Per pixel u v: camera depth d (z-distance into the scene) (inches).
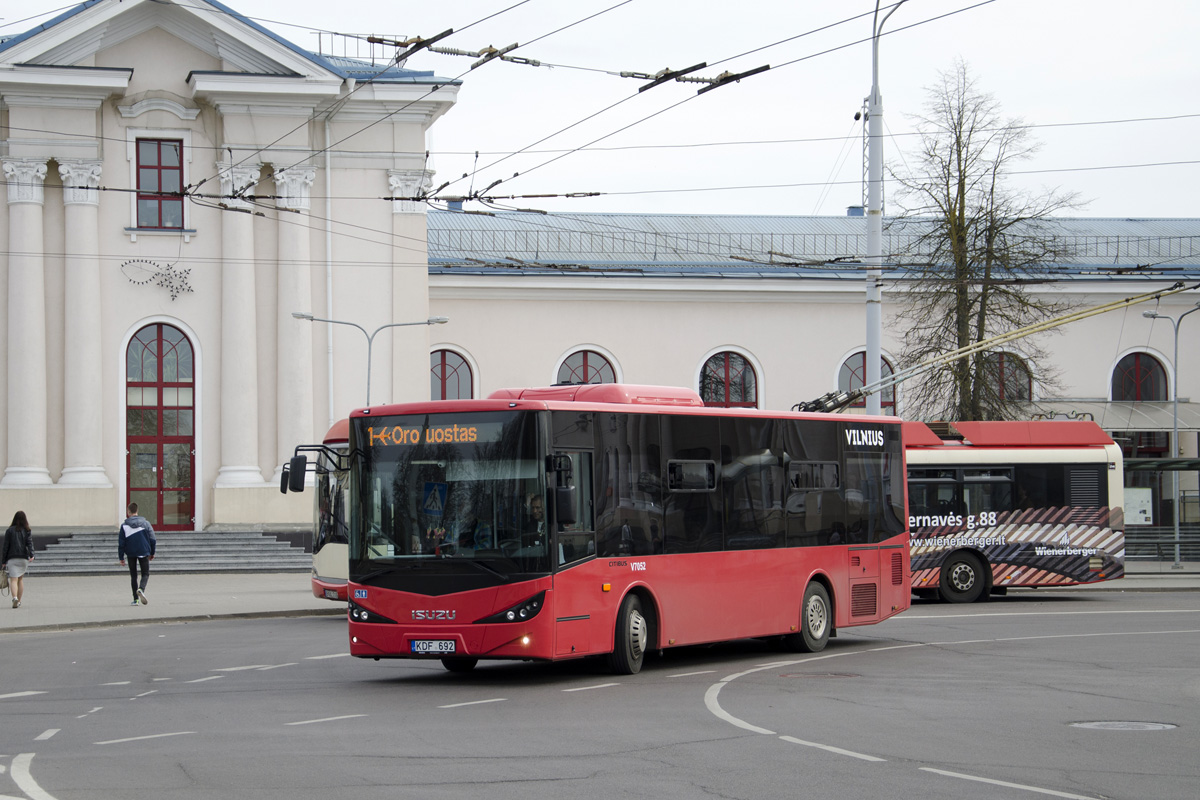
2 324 1419.8
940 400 1504.7
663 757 363.3
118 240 1456.7
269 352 1487.5
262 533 1439.5
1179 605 986.1
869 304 986.1
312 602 1034.1
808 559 688.4
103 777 334.6
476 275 1700.3
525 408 543.2
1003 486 1021.2
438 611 535.5
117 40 1453.0
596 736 402.3
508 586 530.9
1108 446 1037.8
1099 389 1846.7
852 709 462.0
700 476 626.2
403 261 1519.4
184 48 1471.5
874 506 743.1
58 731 422.3
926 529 1007.6
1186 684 534.0
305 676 587.8
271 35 1451.8
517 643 528.1
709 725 424.5
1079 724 426.9
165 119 1466.5
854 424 735.7
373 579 548.4
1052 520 1024.2
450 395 1699.1
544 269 1743.4
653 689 527.5
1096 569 1025.5
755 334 1790.1
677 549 607.5
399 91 1507.1
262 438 1485.0
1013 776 335.0
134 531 995.3
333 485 911.0
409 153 1521.9
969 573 1015.6
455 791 314.7
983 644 708.0
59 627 856.9
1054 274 1796.3
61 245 1439.5
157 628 866.1
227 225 1461.6
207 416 1470.2
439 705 482.3
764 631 653.9
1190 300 1877.5
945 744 386.0
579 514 555.5
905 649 687.7
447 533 541.0
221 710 470.9
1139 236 2079.2
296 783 325.4
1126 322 1861.5
